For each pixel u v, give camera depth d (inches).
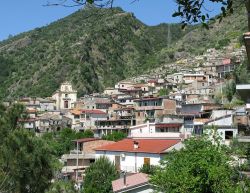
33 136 827.4
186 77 6476.4
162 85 6417.3
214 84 5467.5
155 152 2096.5
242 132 1903.3
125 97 5925.2
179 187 812.0
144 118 4352.9
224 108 3016.7
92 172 2026.3
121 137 3732.8
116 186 1473.9
